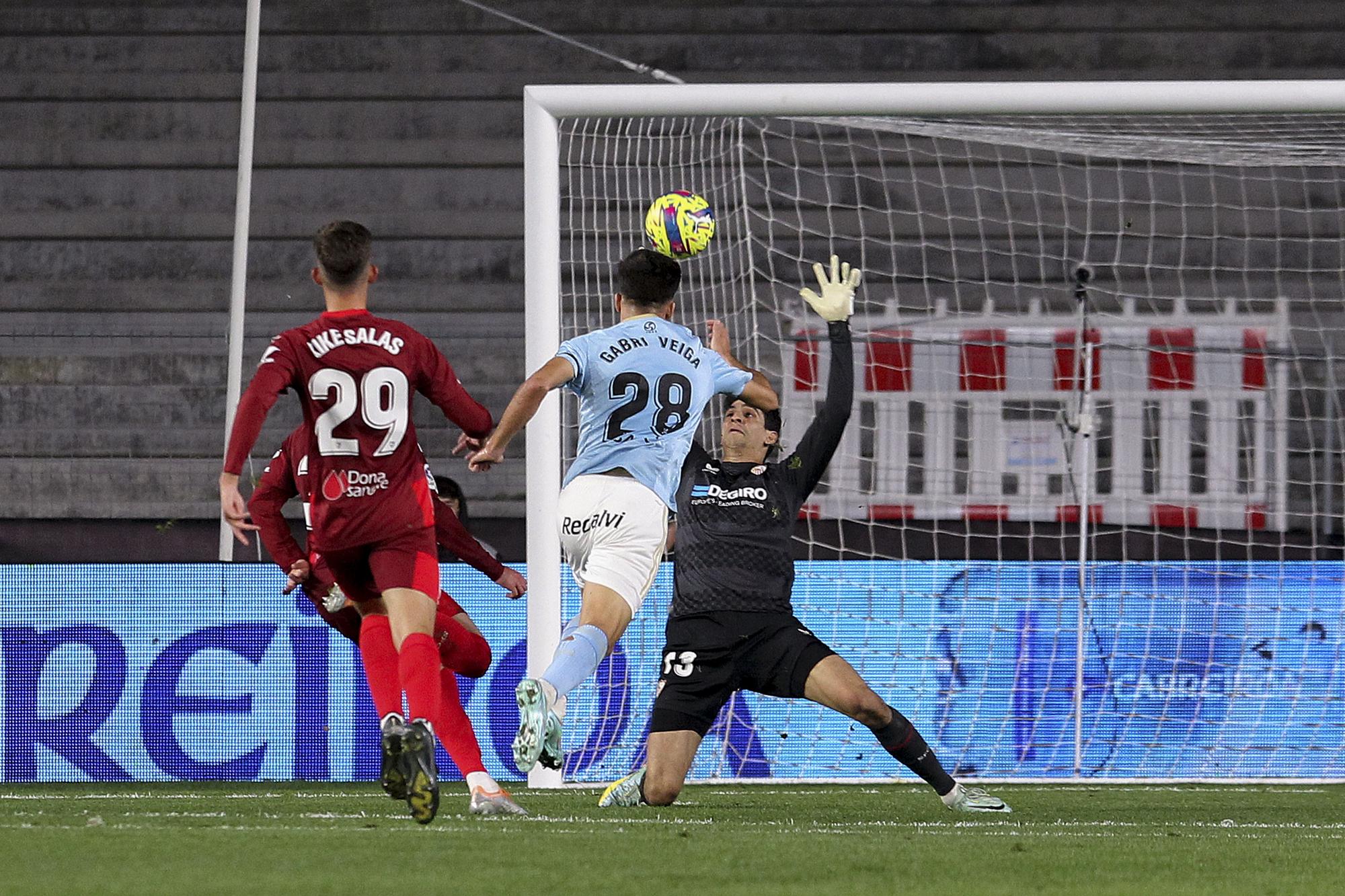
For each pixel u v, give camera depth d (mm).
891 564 23078
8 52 40812
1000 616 23094
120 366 37562
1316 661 23328
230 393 30531
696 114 21234
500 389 38062
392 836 12672
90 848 11656
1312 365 36750
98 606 22000
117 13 41062
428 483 13820
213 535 33562
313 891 9453
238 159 38594
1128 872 11273
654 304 15570
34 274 38938
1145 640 23219
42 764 21797
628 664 22188
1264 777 22859
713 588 16406
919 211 36406
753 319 38062
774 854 11867
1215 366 36094
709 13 42219
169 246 39188
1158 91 21125
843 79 41969
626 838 12781
